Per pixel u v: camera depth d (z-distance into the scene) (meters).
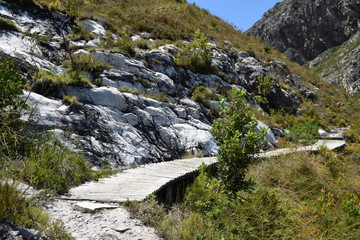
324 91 25.67
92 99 10.05
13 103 6.07
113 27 17.56
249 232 4.80
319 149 11.86
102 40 15.13
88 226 4.20
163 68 14.76
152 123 10.67
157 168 8.12
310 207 6.04
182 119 11.96
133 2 24.64
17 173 5.15
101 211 4.73
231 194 6.13
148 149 9.58
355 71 62.75
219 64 18.45
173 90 13.71
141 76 13.20
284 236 4.91
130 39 16.84
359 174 9.58
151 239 4.09
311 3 86.88
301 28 86.75
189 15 25.75
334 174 8.88
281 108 18.97
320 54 82.25
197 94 14.55
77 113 9.03
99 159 8.05
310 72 29.47
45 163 5.83
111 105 10.27
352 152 13.53
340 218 5.76
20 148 6.05
